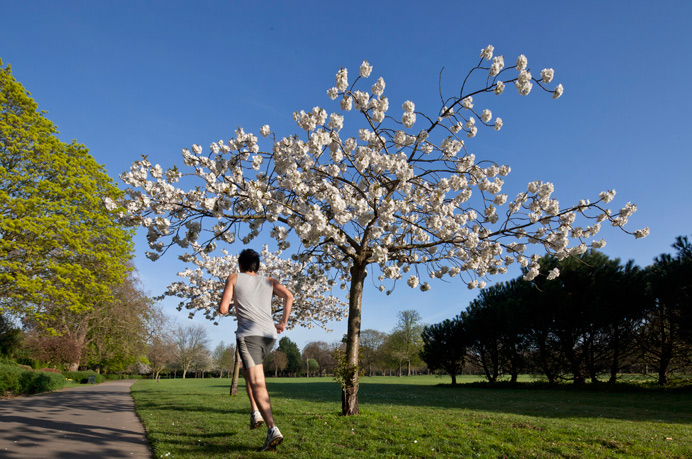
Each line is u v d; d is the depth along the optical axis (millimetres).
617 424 8102
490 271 7703
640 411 11461
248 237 8398
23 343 28922
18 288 17750
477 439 5195
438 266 8320
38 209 18172
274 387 25891
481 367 31406
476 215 7449
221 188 6305
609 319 20250
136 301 35375
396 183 6891
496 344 28844
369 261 7391
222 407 10438
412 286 7508
